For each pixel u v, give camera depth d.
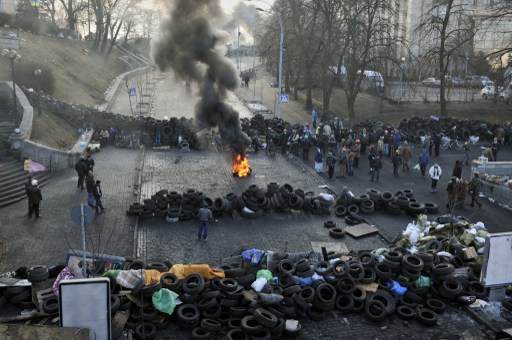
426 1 63.53
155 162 28.72
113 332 11.16
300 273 13.32
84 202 20.89
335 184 25.28
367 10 39.06
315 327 12.41
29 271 12.65
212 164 28.67
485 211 21.67
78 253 13.30
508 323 12.59
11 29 49.69
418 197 23.33
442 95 40.22
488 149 28.70
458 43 41.06
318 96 54.47
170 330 12.04
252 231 18.80
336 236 18.41
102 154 29.78
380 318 12.63
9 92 30.80
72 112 33.31
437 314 13.08
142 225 19.02
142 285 12.13
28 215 19.05
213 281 12.83
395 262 13.77
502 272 13.37
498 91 39.56
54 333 9.55
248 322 11.89
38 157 25.03
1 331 9.30
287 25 49.03
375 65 42.78
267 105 49.62
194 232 18.48
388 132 32.03
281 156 31.19
